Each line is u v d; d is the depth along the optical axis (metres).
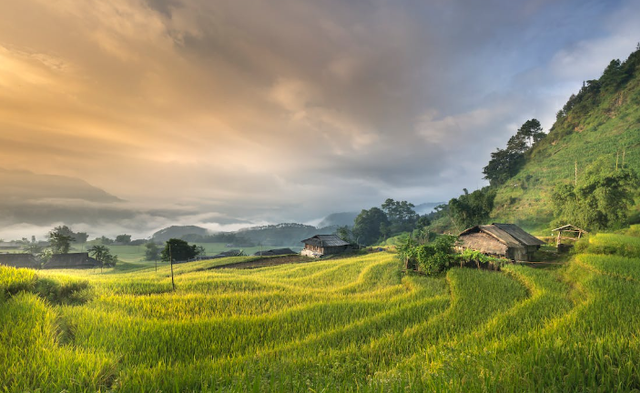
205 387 6.30
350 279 30.72
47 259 81.94
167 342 11.53
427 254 29.62
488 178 139.62
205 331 12.83
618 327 8.84
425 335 12.00
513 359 5.44
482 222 75.44
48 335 9.76
